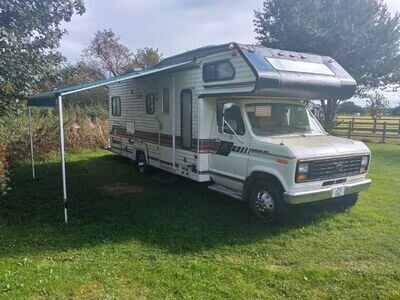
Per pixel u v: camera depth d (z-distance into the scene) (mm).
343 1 17469
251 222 5559
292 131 6172
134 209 6246
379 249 4551
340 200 6098
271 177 5336
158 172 8961
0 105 5871
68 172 9711
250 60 5332
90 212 6062
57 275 3754
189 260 4207
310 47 17547
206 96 6305
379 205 6516
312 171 5074
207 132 6570
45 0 6145
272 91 5375
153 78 8117
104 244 4676
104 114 17062
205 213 6016
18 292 3387
